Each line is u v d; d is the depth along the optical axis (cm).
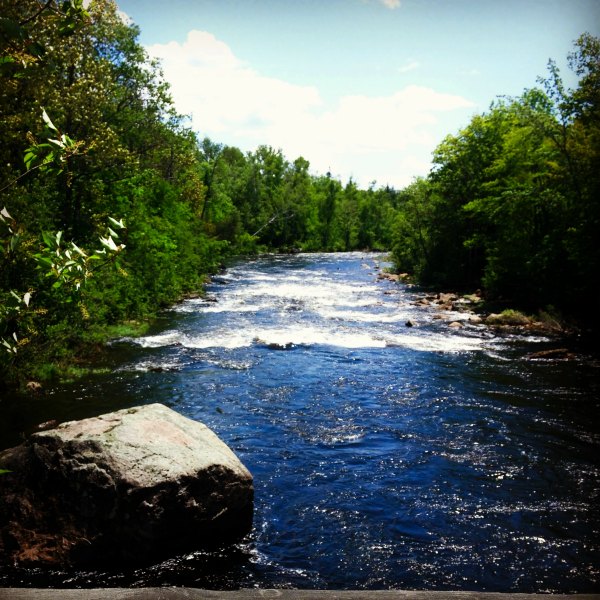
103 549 560
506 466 895
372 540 668
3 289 1132
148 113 2594
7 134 1336
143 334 1884
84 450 592
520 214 2702
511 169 3319
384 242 9444
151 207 2948
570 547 662
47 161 303
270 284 3616
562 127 2455
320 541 661
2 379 1203
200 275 3609
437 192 4072
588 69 2200
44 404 1125
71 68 1914
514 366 1577
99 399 1171
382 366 1553
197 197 4175
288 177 9394
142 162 2672
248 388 1300
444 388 1344
